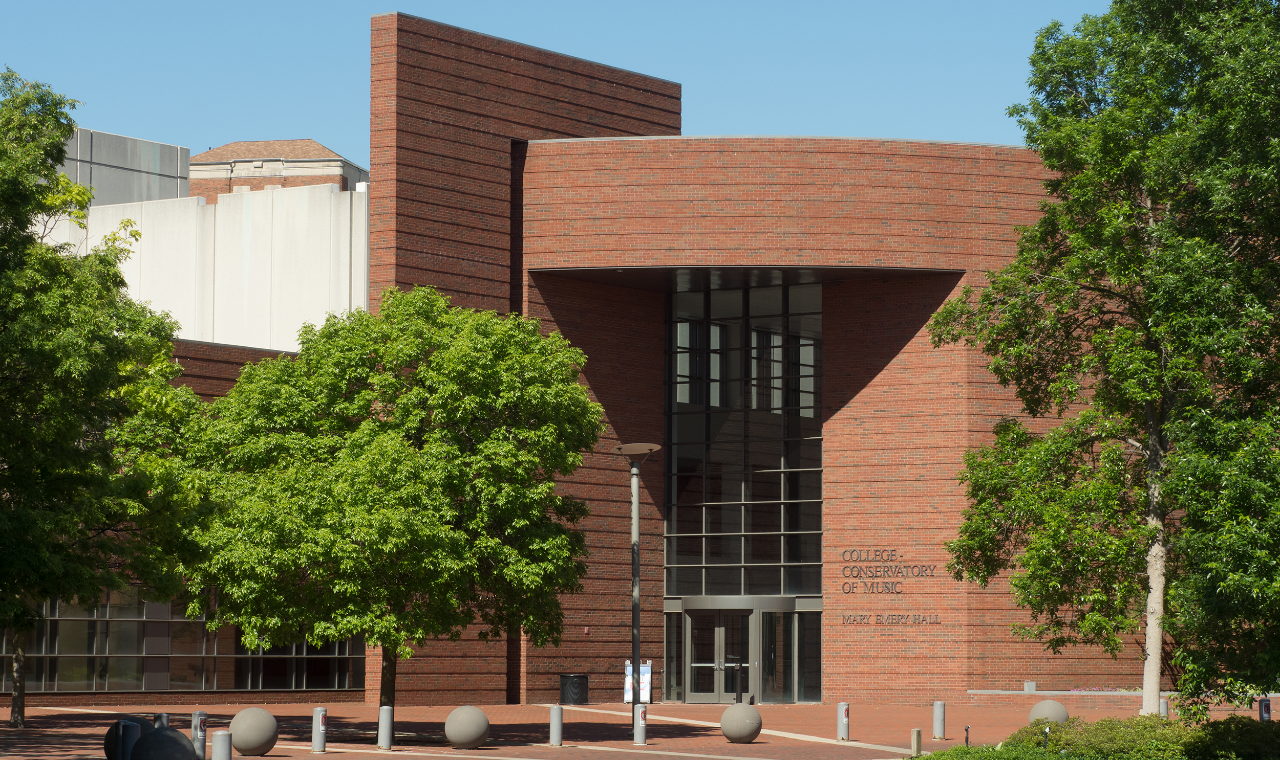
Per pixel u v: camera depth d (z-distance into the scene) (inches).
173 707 1664.6
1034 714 1318.9
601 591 1891.0
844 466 1882.4
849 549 1862.7
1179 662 949.2
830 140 1845.5
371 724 1439.5
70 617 1647.4
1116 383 1175.6
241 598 1237.7
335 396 1341.0
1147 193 1137.4
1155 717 1094.4
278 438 1298.0
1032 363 1245.1
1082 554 1134.4
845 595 1856.5
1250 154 955.3
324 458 1296.8
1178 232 1093.1
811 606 1892.2
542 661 1836.9
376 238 1813.5
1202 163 1033.5
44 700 1621.6
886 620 1828.2
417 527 1207.6
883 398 1870.1
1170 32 1128.8
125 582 1111.0
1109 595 1179.3
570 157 1891.0
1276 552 852.0
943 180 1852.9
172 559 1243.8
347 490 1227.9
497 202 1884.8
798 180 1840.6
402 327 1350.9
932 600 1803.6
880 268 1831.9
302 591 1280.8
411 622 1261.1
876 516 1852.9
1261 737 1013.8
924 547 1817.2
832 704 1838.1
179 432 1389.0
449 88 1862.7
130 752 841.5
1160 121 1139.9
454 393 1290.6
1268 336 986.7
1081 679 1790.1
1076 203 1184.8
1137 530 1132.5
